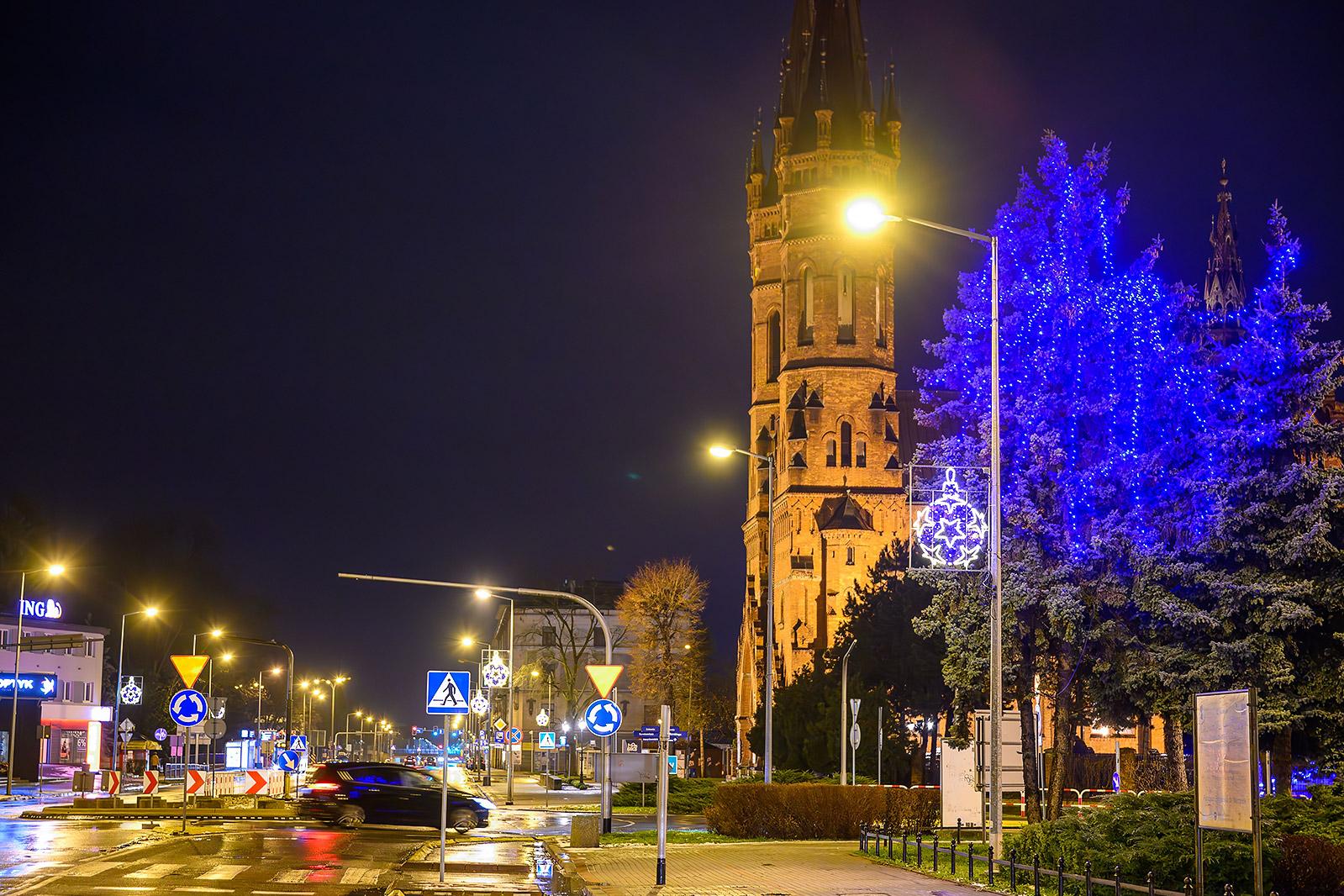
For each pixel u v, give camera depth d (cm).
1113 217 3569
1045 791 3684
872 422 11562
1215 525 3356
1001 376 3566
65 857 3084
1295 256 3431
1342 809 2392
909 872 2759
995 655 2733
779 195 12456
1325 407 3544
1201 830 1891
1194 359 3606
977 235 2855
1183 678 3381
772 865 2938
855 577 11244
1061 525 3491
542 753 12019
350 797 4312
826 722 6994
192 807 5034
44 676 8919
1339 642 3334
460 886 2584
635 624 11225
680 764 11044
